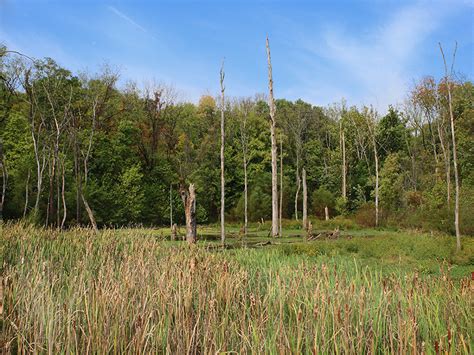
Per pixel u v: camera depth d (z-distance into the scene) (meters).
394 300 6.36
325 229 36.50
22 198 30.59
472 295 6.70
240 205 45.38
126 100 47.22
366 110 53.62
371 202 47.53
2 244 10.11
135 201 38.38
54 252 10.27
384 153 58.44
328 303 6.18
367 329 5.65
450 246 17.06
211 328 5.14
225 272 7.16
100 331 4.91
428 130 53.94
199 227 39.28
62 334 5.07
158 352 5.21
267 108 65.31
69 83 36.22
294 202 49.16
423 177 46.44
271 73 30.75
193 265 7.29
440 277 7.78
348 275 8.99
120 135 41.34
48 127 31.11
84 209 32.75
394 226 36.66
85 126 39.00
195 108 59.38
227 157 51.66
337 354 4.67
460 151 41.19
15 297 6.29
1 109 32.69
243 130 48.31
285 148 56.38
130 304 5.57
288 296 6.48
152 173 45.00
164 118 47.47
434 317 5.93
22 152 33.69
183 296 5.84
